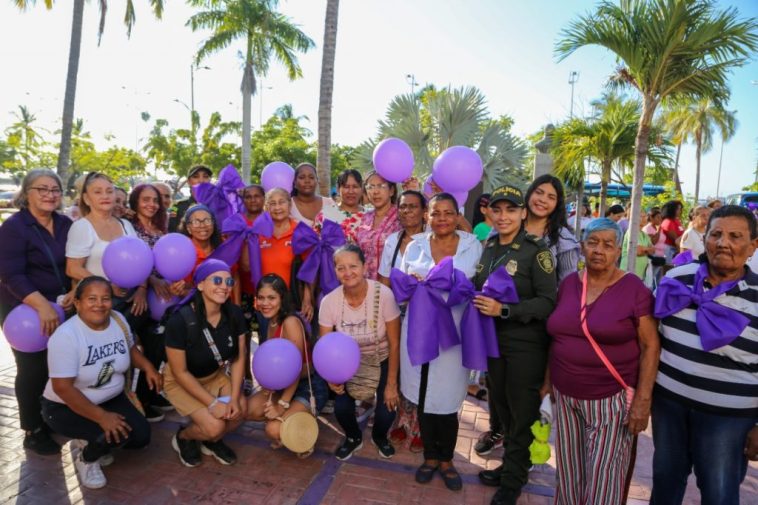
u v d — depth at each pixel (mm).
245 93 17594
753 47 6867
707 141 33812
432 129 9539
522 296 2605
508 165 8719
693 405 2111
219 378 3383
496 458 3357
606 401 2260
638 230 7688
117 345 3027
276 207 3785
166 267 3320
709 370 2037
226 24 16688
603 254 2186
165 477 3057
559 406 2443
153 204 3898
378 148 3879
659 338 2213
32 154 26547
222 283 3014
